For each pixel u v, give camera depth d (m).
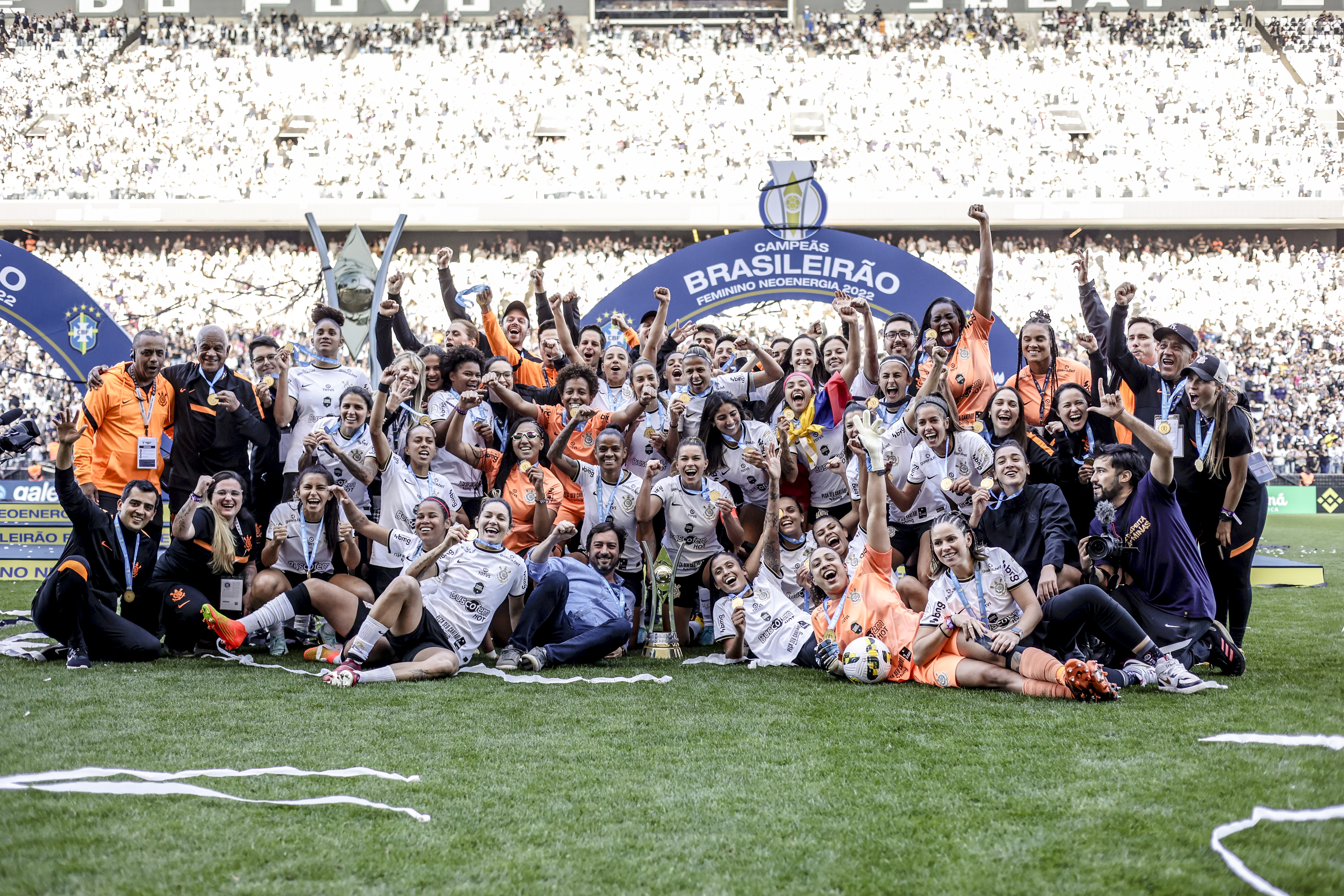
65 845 2.89
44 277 8.98
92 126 28.38
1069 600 5.00
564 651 5.71
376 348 8.41
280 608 5.59
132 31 30.05
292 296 26.00
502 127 28.77
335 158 28.08
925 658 5.21
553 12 31.14
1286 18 30.56
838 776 3.57
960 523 5.12
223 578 6.08
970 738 4.05
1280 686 5.00
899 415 6.39
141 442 6.78
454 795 3.35
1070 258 27.11
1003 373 8.38
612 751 3.89
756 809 3.23
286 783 3.46
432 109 29.05
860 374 7.32
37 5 30.19
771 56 30.22
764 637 5.84
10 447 6.55
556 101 29.25
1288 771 3.54
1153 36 30.27
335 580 6.04
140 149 28.08
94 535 5.71
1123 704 4.62
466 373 7.05
